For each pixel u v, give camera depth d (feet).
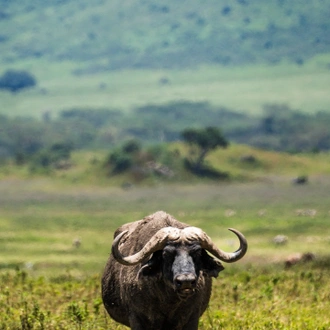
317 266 352.28
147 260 148.87
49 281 287.28
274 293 238.89
